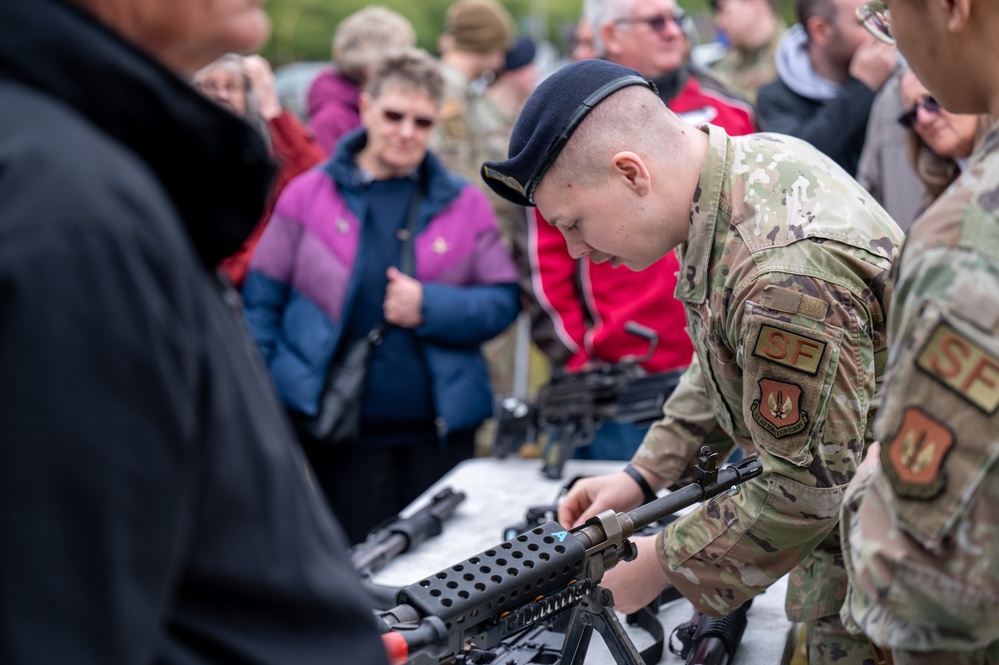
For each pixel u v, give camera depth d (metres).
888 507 1.04
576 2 15.95
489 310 3.20
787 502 1.48
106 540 0.70
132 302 0.72
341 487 3.18
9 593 0.69
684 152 1.58
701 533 1.57
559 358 3.20
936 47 1.06
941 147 2.59
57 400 0.70
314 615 0.86
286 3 14.22
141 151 0.80
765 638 1.88
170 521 0.74
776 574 1.54
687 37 3.64
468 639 1.29
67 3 0.79
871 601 1.07
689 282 1.60
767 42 4.80
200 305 0.79
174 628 0.80
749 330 1.46
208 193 0.84
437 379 3.12
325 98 4.59
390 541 2.24
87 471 0.70
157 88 0.79
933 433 0.98
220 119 0.81
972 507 0.97
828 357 1.42
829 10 3.58
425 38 15.74
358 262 3.09
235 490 0.81
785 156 1.54
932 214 1.02
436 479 3.22
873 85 3.50
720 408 1.72
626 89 1.58
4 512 0.69
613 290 3.13
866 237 1.46
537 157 1.60
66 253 0.71
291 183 3.22
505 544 1.38
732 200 1.52
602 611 1.45
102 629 0.70
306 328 3.08
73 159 0.74
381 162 3.16
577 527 1.45
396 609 1.25
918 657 1.09
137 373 0.72
